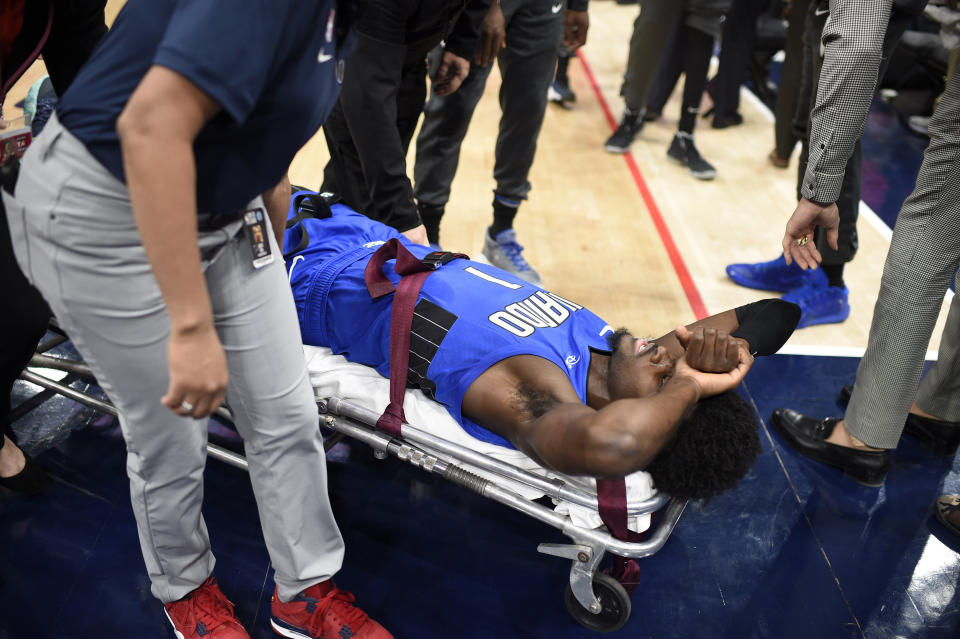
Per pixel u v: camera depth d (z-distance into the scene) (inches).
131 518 82.4
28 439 90.8
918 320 83.4
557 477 68.4
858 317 127.0
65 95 44.2
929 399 97.5
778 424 100.7
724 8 160.2
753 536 85.6
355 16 49.1
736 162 183.3
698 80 167.5
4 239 63.0
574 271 134.5
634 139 193.3
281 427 58.1
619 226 150.8
